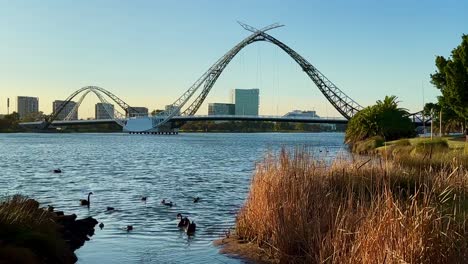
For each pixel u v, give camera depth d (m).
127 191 30.02
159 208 22.81
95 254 13.81
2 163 55.75
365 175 15.91
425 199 9.30
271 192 13.88
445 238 8.65
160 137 193.62
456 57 61.62
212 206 23.50
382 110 87.06
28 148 94.69
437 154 29.02
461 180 15.22
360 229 9.64
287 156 15.31
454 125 80.06
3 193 28.08
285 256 11.91
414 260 8.34
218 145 115.38
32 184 33.91
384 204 9.80
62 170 46.72
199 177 40.38
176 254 13.60
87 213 21.30
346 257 9.68
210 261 12.66
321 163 16.75
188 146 110.19
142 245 14.86
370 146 64.06
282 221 12.46
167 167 51.88
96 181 36.50
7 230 11.92
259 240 13.62
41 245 12.14
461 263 8.38
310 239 11.48
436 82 72.44
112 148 98.44
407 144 55.12
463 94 60.44
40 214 14.84
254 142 133.25
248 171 46.78
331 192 13.73
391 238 8.68
